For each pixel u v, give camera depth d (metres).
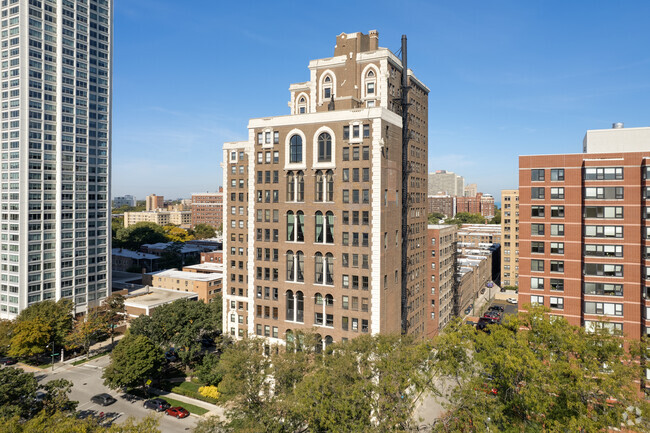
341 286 70.69
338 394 46.03
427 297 109.31
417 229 94.94
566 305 70.50
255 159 77.88
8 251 110.31
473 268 153.12
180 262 196.00
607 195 66.81
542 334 48.78
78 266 120.12
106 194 127.38
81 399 78.31
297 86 94.12
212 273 148.12
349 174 70.06
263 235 77.38
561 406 43.22
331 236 71.88
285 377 52.03
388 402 47.25
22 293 109.19
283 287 75.56
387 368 48.38
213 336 101.81
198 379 83.44
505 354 45.22
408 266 88.44
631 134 70.81
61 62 115.25
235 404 55.09
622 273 65.94
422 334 98.06
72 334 98.88
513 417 45.97
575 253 69.81
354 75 82.94
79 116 120.00
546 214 71.56
